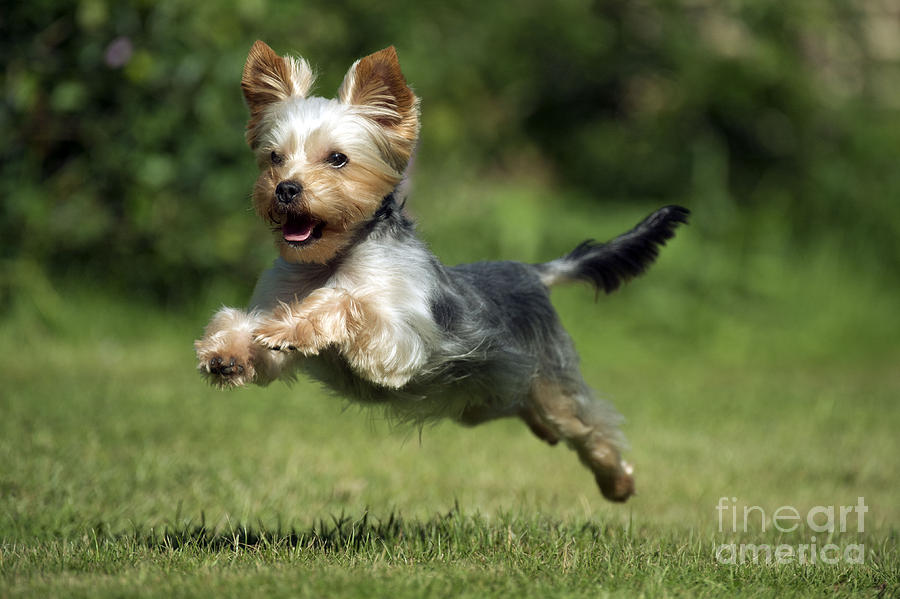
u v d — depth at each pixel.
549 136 22.53
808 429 12.12
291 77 6.64
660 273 18.73
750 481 9.68
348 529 6.85
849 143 21.88
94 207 15.05
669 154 21.88
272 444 9.91
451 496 8.62
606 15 22.34
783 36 21.95
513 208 18.80
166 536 6.39
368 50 18.78
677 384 14.80
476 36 21.11
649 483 9.49
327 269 6.30
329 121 6.19
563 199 21.12
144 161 14.72
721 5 22.28
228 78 14.86
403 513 7.89
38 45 14.56
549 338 7.38
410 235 6.45
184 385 12.38
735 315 18.53
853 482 9.88
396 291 6.01
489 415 7.04
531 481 9.41
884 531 7.77
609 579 5.57
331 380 6.40
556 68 22.41
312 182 6.03
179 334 15.15
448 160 19.00
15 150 14.77
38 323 14.75
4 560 5.79
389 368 5.83
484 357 6.45
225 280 15.59
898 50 23.09
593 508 8.48
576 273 7.98
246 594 4.96
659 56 21.97
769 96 21.69
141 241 15.23
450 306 6.31
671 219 8.15
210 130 14.90
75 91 14.45
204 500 7.81
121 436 9.63
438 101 19.66
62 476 8.03
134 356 14.02
